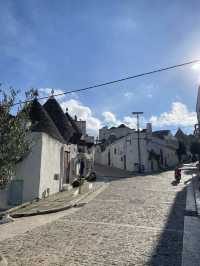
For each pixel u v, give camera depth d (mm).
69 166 25344
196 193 19828
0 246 8625
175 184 25859
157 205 15336
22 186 17391
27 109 7914
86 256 7629
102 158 65688
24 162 17562
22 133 7738
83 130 40812
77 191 20953
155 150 52688
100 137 81500
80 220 12102
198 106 26812
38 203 16391
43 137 18203
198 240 9055
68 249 8227
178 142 71062
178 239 9172
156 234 9758
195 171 40531
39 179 17531
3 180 7410
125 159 51125
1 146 7207
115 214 13133
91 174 31484
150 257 7543
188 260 7340
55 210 14383
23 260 7363
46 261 7277
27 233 10156
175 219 12008
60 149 22422
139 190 21781
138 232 10008
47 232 10227
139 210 13984
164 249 8180
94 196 19219
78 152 29594
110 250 8109
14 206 16562
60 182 22078
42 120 19906
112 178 33469
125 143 51281
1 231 10586
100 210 14250
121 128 76500
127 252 7934
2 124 7293
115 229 10453
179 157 70500
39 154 17797
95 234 9805
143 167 47594
